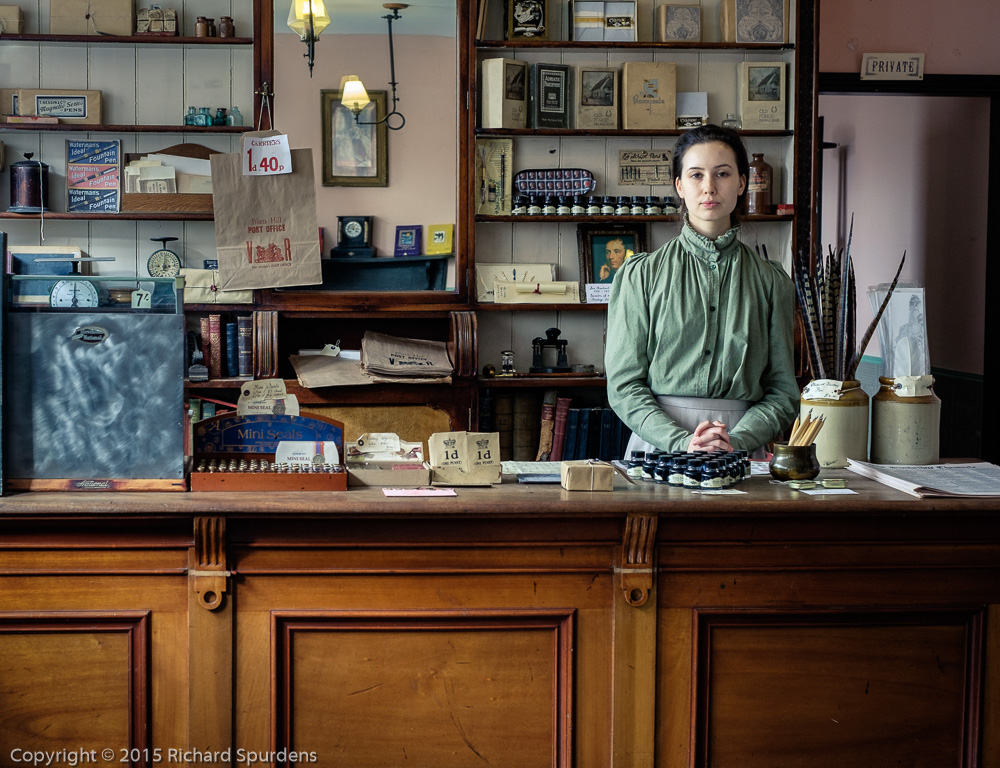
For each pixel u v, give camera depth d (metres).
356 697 2.04
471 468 2.25
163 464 2.08
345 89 4.44
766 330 2.69
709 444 2.34
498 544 2.05
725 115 4.64
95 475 2.07
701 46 4.49
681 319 2.61
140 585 2.01
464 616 2.05
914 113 6.38
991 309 5.41
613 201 4.52
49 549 1.99
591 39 4.53
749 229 4.64
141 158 4.41
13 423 2.04
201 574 1.99
